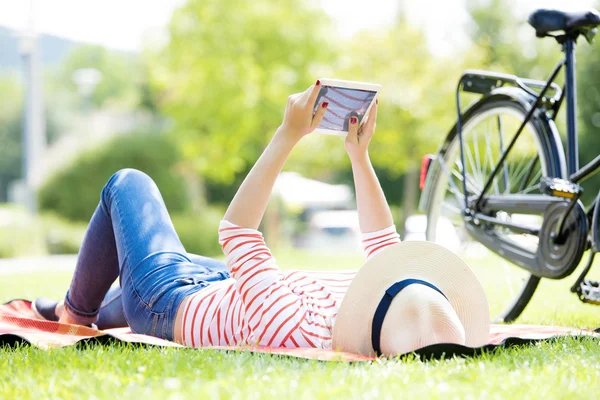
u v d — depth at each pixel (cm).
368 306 238
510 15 3153
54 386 206
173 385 197
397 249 238
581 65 2370
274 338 249
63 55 5756
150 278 284
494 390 203
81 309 331
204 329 265
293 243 3127
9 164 4359
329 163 2356
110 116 2311
